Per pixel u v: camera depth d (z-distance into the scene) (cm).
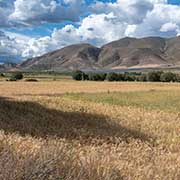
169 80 14538
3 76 19050
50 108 2577
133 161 846
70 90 7188
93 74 15775
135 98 5247
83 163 640
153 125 1900
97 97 5353
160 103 4441
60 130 1380
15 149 718
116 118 2212
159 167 795
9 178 486
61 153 711
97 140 1187
